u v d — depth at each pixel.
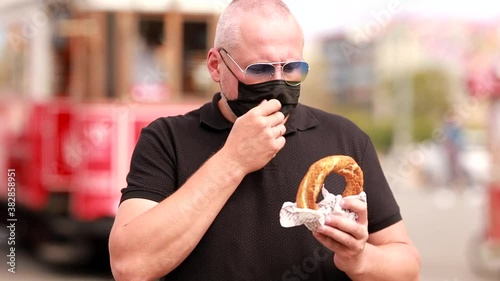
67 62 14.98
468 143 36.47
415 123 49.81
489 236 15.27
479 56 38.91
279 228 4.25
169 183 4.34
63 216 14.97
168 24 14.23
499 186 15.07
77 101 14.60
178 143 4.39
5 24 16.94
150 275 4.07
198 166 4.34
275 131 4.07
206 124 4.39
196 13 14.20
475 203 30.75
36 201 15.55
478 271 15.84
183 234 4.04
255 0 4.23
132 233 4.07
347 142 4.43
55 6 15.22
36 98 15.71
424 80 50.41
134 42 14.27
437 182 33.62
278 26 4.16
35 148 15.59
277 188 4.28
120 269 4.09
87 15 14.51
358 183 4.13
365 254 4.14
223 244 4.23
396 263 4.23
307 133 4.40
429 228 23.30
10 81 17.16
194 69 14.24
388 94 52.56
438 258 17.58
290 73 4.17
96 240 14.63
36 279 14.14
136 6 14.21
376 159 4.50
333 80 50.81
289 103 4.20
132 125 14.13
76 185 14.49
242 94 4.19
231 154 4.06
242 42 4.16
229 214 4.25
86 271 15.20
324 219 3.90
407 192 34.75
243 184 4.28
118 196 14.12
